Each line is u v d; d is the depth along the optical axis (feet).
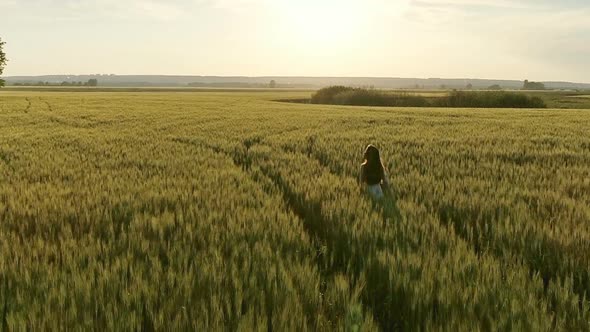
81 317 11.73
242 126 89.66
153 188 29.35
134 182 31.94
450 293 12.88
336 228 20.27
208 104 195.72
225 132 77.56
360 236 18.75
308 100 305.94
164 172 37.14
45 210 22.81
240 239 18.56
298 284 13.80
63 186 30.78
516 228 19.72
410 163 43.80
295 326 11.07
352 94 267.80
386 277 14.87
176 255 16.35
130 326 11.03
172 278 13.69
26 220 21.13
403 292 13.71
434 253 16.67
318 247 18.85
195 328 10.82
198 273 14.32
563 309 12.65
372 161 25.14
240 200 25.98
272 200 26.14
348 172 38.58
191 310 11.67
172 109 154.10
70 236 18.67
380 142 61.26
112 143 60.95
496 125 94.12
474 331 10.84
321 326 11.43
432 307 12.66
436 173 37.22
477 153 50.62
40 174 36.22
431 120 108.27
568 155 49.37
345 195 26.84
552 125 94.02
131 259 15.71
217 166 41.73
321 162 46.16
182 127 88.38
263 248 16.96
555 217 22.06
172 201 25.14
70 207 23.31
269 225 20.06
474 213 23.59
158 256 16.51
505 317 11.73
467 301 12.76
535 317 11.61
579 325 11.88
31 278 14.23
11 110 141.18
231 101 232.73
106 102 197.36
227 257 16.48
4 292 13.14
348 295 12.87
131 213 22.70
